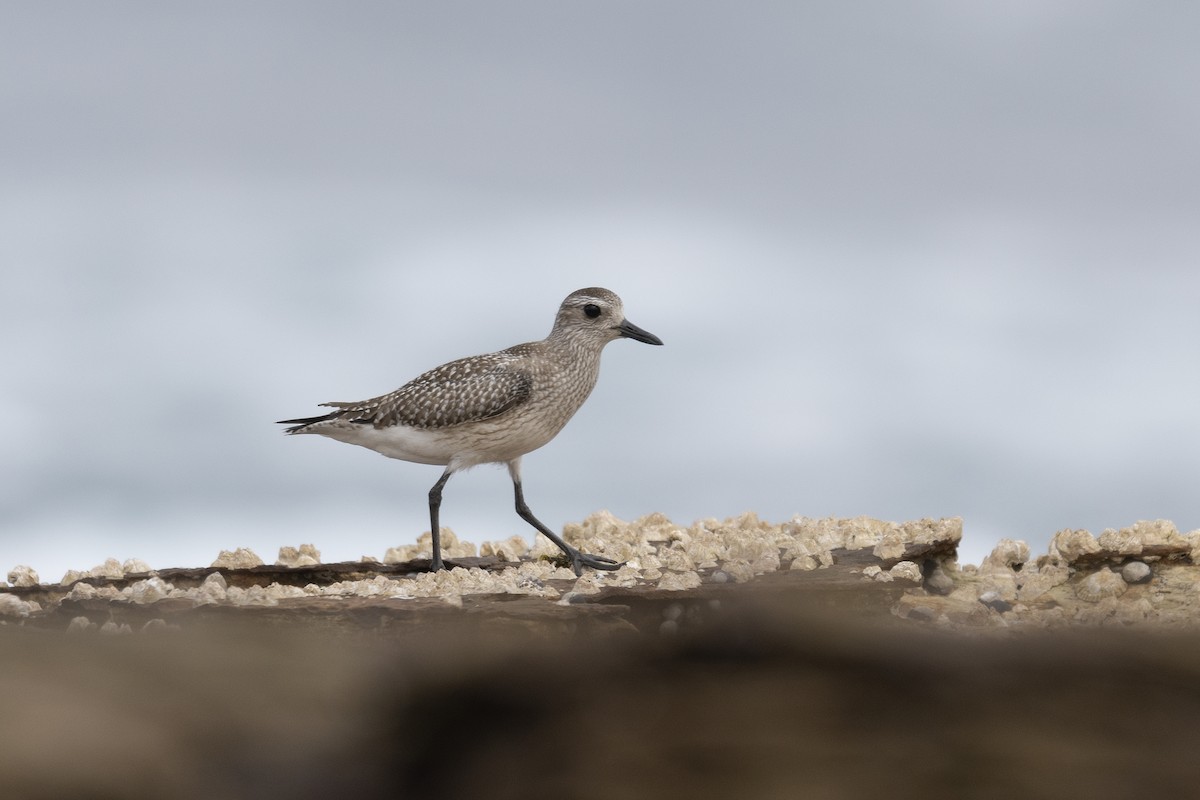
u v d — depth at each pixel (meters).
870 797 4.33
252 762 4.88
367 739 5.02
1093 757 4.48
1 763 4.52
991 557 18.31
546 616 14.49
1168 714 4.65
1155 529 17.25
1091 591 16.52
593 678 5.09
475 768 4.75
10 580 18.84
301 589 17.64
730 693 4.90
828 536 19.03
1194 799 4.23
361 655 5.78
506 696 5.11
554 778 4.62
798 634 5.27
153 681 5.32
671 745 4.66
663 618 15.51
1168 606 15.79
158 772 4.66
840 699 4.82
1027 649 5.20
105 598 15.96
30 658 5.50
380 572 20.52
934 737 4.52
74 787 4.55
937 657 5.07
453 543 22.81
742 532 20.69
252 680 5.43
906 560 17.55
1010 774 4.42
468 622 14.50
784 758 4.55
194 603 15.59
